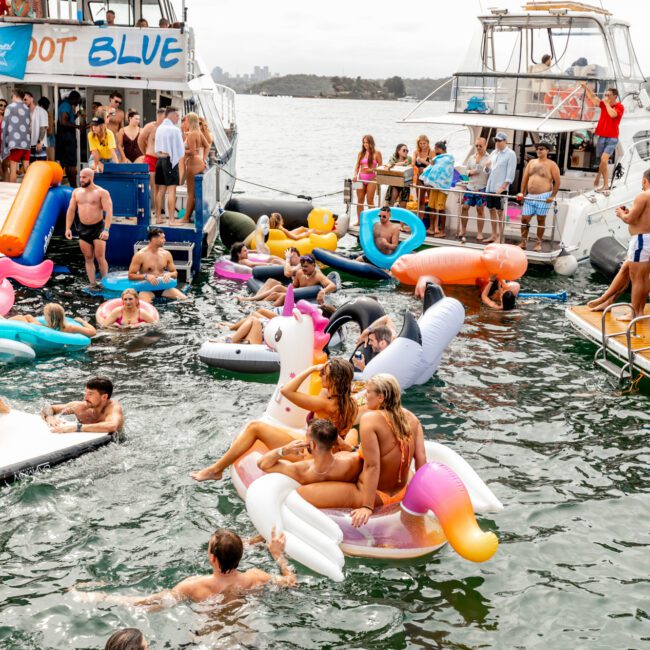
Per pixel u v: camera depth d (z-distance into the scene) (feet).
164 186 50.42
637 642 18.72
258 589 19.80
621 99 57.77
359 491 22.34
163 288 44.01
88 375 32.94
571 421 30.53
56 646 17.89
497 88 57.26
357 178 60.85
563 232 53.11
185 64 54.39
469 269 46.78
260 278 45.91
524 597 20.26
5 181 55.06
